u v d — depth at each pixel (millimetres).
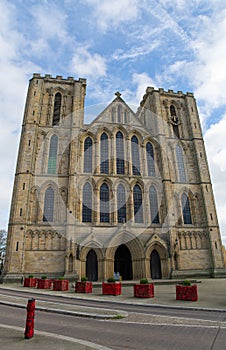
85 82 61500
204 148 58531
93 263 44844
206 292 25875
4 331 11742
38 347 9344
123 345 9812
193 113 62688
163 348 9375
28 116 52688
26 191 45906
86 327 12664
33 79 57406
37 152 50750
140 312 16188
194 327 12188
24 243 42656
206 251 49531
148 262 44656
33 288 32531
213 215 52125
